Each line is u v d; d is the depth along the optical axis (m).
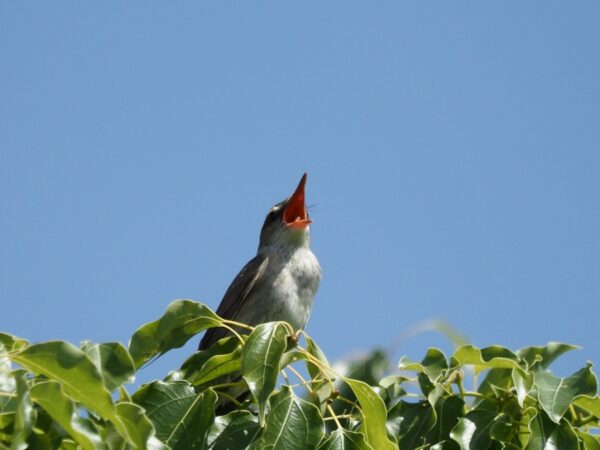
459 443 9.50
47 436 7.61
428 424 9.91
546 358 10.81
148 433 7.46
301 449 8.59
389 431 9.89
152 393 9.02
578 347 10.82
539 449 9.21
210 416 8.98
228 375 10.49
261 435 8.88
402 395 10.46
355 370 10.85
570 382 9.55
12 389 7.71
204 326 9.78
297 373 9.59
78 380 7.09
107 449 7.08
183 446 8.87
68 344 7.13
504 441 9.56
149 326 9.77
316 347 9.66
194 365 10.20
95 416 7.88
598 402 9.61
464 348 10.17
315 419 8.73
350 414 9.73
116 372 7.90
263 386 8.77
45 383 6.99
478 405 10.09
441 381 10.22
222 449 9.08
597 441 9.47
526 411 9.70
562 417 9.46
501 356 10.46
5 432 7.39
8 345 8.15
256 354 8.94
